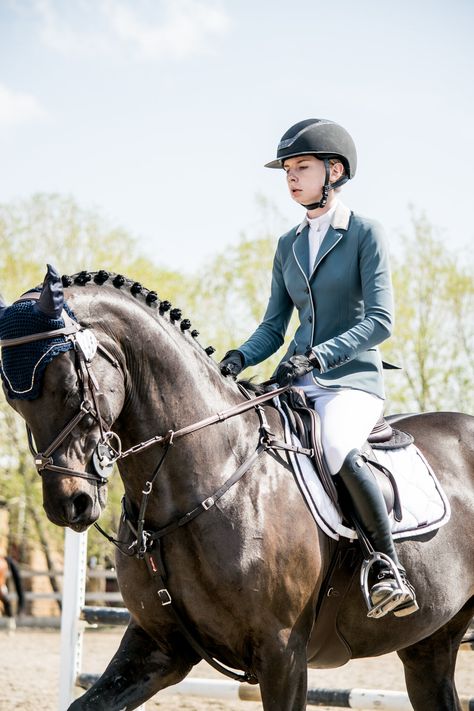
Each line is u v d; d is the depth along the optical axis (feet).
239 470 16.03
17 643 67.36
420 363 92.38
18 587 78.48
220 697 23.82
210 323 100.12
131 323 15.43
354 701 22.81
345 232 18.21
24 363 13.87
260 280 99.04
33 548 110.83
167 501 15.67
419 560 18.12
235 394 17.07
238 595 15.43
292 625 15.87
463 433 20.81
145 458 15.62
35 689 40.65
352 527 17.30
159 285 102.89
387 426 18.99
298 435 17.29
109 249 106.11
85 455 14.28
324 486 16.97
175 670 16.66
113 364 14.92
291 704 15.75
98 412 14.35
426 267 94.43
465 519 19.35
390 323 17.29
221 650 16.12
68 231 105.91
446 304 93.66
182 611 15.90
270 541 15.72
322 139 17.97
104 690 16.03
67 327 14.20
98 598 78.59
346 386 17.92
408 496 18.25
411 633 18.37
